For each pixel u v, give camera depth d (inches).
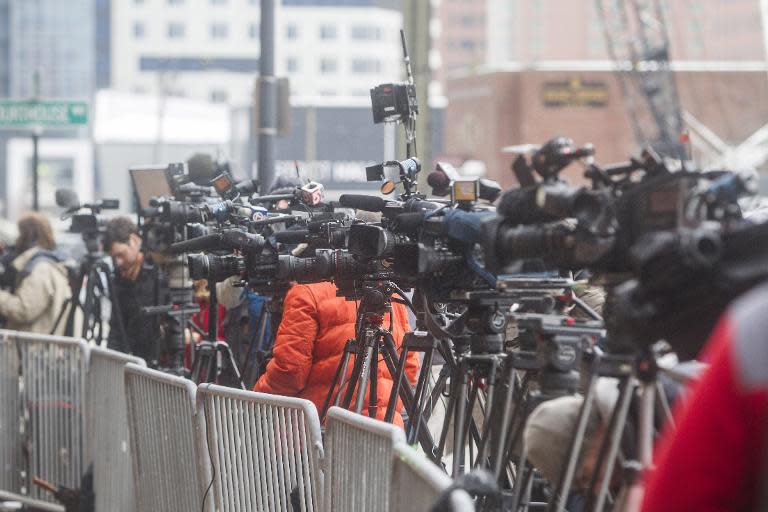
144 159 3631.9
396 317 887.1
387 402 832.3
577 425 477.4
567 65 5565.9
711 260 324.5
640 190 411.5
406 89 877.2
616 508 465.7
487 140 5605.3
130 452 922.1
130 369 906.1
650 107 6033.5
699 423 272.2
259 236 822.5
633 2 6658.5
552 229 485.4
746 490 268.4
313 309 840.3
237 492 742.5
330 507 637.9
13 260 1357.0
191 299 1103.6
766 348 265.3
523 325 530.6
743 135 5812.0
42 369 1087.0
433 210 658.8
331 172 5521.7
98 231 1296.8
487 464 703.1
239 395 729.0
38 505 1096.2
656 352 448.8
